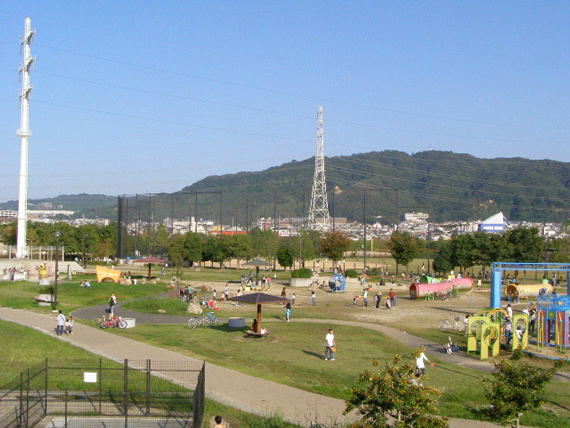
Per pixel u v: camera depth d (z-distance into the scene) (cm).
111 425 1983
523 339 3828
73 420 2025
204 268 11606
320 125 17512
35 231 12812
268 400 2334
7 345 3281
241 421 2077
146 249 12719
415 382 1734
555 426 2227
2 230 14312
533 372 1931
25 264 8450
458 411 2311
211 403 2250
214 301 5831
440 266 9769
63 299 5822
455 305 6156
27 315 4722
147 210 13700
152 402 2230
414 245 9862
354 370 2948
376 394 1667
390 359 3297
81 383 2453
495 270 5719
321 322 4753
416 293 6581
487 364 3341
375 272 10200
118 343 3472
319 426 1973
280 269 12081
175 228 19138
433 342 3991
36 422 1992
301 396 2411
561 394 2698
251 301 3916
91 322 4422
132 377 2561
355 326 4562
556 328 3828
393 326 4650
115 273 7475
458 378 2892
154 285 7425
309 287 7938
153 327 4253
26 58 8894
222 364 2983
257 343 3678
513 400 1922
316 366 3023
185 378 2605
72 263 9138
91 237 12581
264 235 13288
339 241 10306
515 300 6606
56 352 3106
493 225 14312
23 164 9050
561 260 9725
